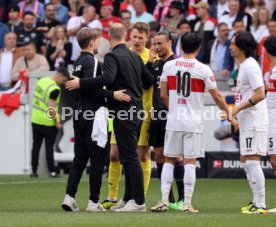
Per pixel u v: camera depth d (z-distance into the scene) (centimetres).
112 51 3347
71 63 6019
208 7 5981
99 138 3319
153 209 3338
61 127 5472
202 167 5175
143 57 3653
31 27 6216
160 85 3428
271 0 6247
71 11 6494
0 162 5666
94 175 3366
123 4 6438
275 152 3506
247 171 3319
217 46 5741
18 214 3222
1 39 6362
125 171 3456
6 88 5956
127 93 3331
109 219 3011
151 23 4881
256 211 3269
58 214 3212
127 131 3322
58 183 4791
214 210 3453
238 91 3297
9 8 6544
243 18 5969
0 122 5644
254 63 3247
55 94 5203
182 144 3341
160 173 3662
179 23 5750
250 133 3262
